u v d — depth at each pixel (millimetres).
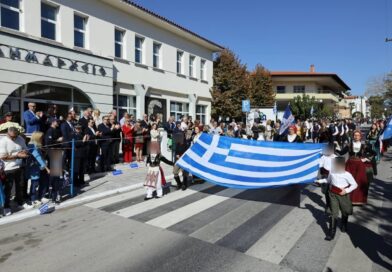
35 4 13219
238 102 31922
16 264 4625
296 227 6098
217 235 5699
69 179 9156
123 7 17281
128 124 13211
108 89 16062
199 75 25391
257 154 7949
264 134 18938
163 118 21422
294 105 44812
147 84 19688
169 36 21672
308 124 26828
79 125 9484
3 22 12258
